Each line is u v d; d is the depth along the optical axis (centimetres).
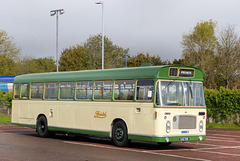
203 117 1639
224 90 3055
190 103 1605
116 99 1675
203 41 5291
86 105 1808
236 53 4334
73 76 1898
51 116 1998
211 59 4862
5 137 2005
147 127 1536
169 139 1523
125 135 1622
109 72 1727
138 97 1587
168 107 1530
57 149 1526
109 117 1695
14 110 2242
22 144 1683
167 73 1555
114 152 1452
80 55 6981
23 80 2208
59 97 1962
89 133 1783
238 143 1889
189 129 1588
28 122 2144
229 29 4453
